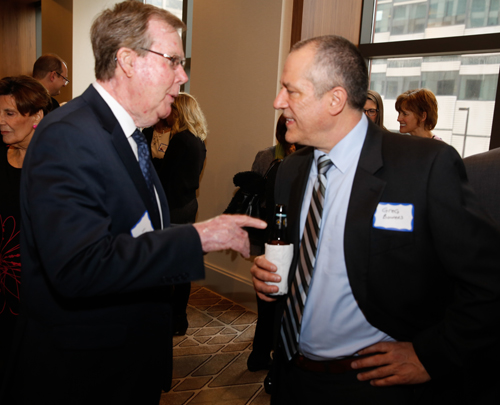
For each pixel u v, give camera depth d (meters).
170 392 2.13
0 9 5.41
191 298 3.45
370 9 3.07
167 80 1.01
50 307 0.97
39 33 5.81
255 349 2.32
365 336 1.03
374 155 1.01
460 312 0.88
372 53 3.00
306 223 1.09
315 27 2.82
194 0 3.57
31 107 1.42
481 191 1.00
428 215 0.91
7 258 1.43
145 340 1.08
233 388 2.19
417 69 2.84
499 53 2.46
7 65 5.57
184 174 2.65
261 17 2.98
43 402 0.97
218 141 3.43
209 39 3.45
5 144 1.49
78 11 4.51
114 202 0.96
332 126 1.03
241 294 3.33
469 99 2.62
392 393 0.99
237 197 2.26
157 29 0.99
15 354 1.01
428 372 0.91
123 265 0.81
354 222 0.97
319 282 1.05
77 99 1.02
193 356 2.51
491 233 0.86
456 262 0.87
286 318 1.12
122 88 1.01
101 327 1.00
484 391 0.93
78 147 0.89
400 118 2.48
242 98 3.18
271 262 1.04
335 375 1.04
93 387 0.99
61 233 0.80
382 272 0.95
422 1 2.77
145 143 1.12
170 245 0.87
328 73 0.98
